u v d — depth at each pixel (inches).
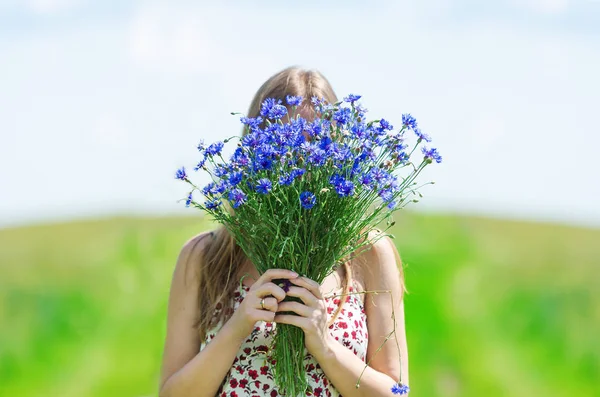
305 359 144.4
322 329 138.4
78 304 526.6
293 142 128.6
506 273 722.8
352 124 132.9
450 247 655.8
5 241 1075.3
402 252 552.1
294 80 151.1
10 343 441.4
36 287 648.4
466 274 598.9
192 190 133.6
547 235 1157.1
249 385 144.6
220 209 135.1
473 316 487.8
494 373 389.1
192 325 152.9
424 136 133.3
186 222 678.5
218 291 150.5
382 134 132.3
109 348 436.5
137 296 553.9
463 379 381.7
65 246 1009.5
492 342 441.1
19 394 376.2
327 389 144.8
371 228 137.4
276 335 140.6
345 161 130.3
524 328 480.1
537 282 681.0
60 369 405.4
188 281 153.9
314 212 131.6
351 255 152.4
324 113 135.3
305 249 136.6
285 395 139.3
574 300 568.1
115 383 376.8
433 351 411.8
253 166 131.1
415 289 480.7
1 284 695.1
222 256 151.3
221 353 140.6
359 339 147.6
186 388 142.6
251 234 135.9
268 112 133.7
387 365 148.8
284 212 132.3
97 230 1090.1
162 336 457.1
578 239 1135.0
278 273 137.0
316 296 138.6
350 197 132.3
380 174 129.1
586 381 395.2
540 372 402.9
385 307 151.9
